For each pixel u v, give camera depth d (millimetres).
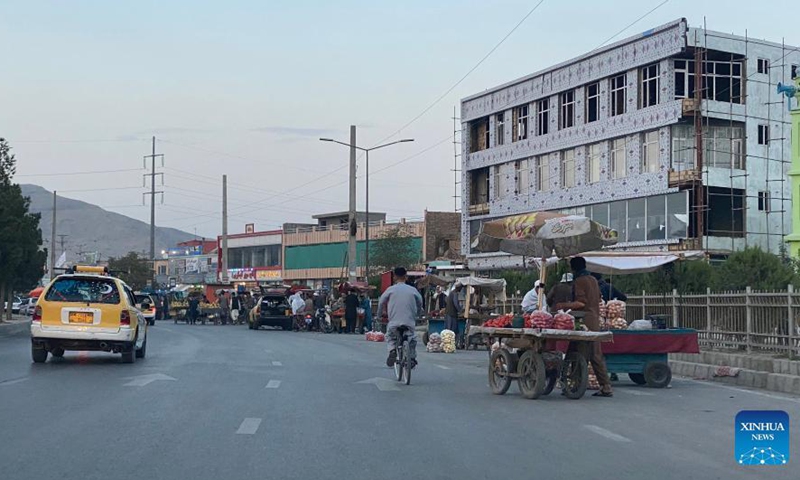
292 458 9156
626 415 12984
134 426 11078
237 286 67438
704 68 46281
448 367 22078
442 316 33500
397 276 17828
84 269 23859
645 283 26938
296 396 14516
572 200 53281
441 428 11391
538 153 56469
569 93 54219
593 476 8547
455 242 80938
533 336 14867
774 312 19453
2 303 44812
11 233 41750
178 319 64562
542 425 11828
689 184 45406
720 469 8977
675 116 45812
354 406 13414
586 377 14953
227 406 13086
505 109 59969
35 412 12273
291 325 50562
